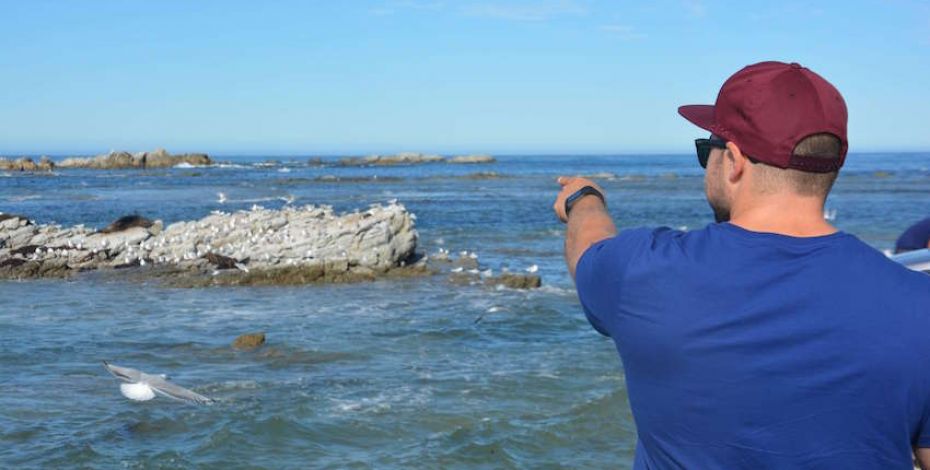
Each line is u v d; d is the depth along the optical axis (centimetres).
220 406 1288
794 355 213
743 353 216
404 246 2712
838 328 212
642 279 229
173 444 1141
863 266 219
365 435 1171
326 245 2614
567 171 14338
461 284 2430
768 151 226
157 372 1487
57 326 1864
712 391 219
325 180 9512
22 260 2653
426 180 9912
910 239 439
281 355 1612
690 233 236
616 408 1255
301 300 2191
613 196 6944
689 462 225
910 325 212
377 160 18650
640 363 230
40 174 10294
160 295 2261
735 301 219
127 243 2781
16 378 1443
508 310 2036
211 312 2031
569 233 264
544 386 1386
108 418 1238
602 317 239
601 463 1078
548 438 1153
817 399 212
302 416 1238
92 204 5559
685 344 221
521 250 3328
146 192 6962
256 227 2878
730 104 236
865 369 210
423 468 1060
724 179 242
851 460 212
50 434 1172
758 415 215
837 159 227
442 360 1574
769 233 226
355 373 1480
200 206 5462
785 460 214
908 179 10106
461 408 1275
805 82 228
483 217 4756
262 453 1112
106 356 1599
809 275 218
